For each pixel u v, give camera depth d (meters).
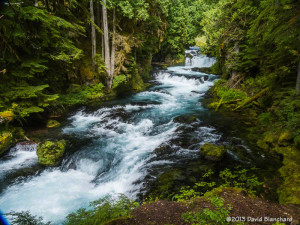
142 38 18.86
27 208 5.68
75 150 8.40
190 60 30.69
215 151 7.18
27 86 9.09
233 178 6.00
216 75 21.94
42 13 7.15
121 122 11.44
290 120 7.53
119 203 4.18
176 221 3.70
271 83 10.65
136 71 19.53
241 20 13.20
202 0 22.69
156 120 11.62
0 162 7.44
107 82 16.47
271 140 7.81
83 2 14.40
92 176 7.38
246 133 9.36
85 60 15.81
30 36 8.27
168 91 18.34
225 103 13.95
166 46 32.56
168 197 5.38
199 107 13.86
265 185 5.47
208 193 4.64
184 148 8.27
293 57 8.53
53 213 5.54
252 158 7.21
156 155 7.87
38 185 6.71
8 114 8.15
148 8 18.78
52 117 11.85
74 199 6.12
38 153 7.58
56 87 13.41
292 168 5.98
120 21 18.45
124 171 7.21
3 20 5.82
